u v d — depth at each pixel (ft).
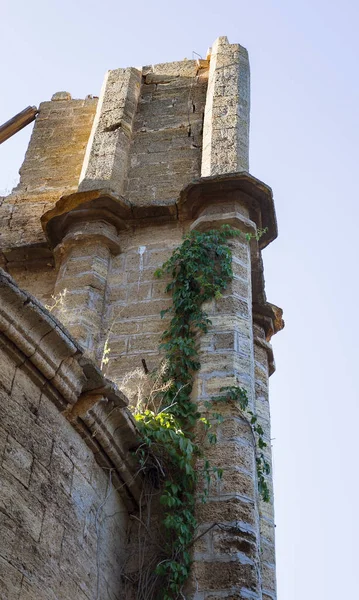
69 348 24.48
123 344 32.96
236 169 38.65
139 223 37.45
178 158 41.39
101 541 25.35
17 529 21.29
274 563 35.04
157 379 31.04
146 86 45.85
